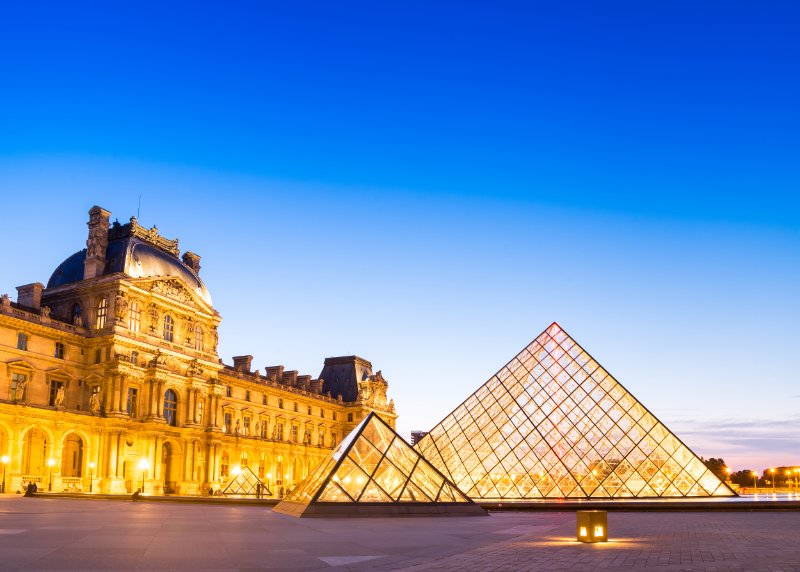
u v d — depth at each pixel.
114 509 49.59
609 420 71.62
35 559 19.67
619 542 27.14
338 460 43.62
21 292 107.44
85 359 105.19
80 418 97.62
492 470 70.38
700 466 66.62
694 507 55.59
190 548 22.84
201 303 121.75
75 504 58.84
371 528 33.12
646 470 67.19
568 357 79.06
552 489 67.50
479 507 47.38
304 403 161.38
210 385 121.44
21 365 95.19
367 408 176.12
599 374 75.75
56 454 94.12
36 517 38.81
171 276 114.94
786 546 25.20
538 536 30.03
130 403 106.31
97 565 18.67
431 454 76.06
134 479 103.81
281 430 152.38
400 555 22.33
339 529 32.03
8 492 86.75
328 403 169.88
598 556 22.11
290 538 27.11
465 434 76.25
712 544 26.11
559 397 75.25
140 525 32.56
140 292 108.94
